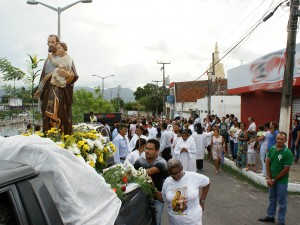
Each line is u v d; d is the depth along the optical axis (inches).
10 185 79.0
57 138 170.4
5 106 490.0
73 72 200.8
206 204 352.5
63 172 100.3
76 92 1395.2
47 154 99.7
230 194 394.3
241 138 510.6
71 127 202.4
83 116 943.7
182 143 414.0
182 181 189.5
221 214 319.3
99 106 1435.8
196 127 571.5
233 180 474.0
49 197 89.4
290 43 448.1
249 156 487.5
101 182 111.7
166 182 193.5
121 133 367.9
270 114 780.0
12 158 101.0
